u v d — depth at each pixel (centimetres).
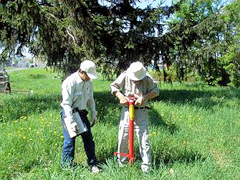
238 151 599
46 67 1167
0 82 1905
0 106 1036
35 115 833
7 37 993
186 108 984
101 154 555
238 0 1639
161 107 995
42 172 472
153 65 1309
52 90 2155
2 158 506
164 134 671
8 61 1054
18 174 481
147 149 481
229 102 1177
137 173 462
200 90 1698
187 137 678
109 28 1184
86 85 489
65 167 480
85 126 486
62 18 995
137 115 485
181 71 1405
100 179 445
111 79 1348
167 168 483
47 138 603
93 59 1002
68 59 1036
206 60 1395
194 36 1284
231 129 756
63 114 486
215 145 645
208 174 462
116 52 1220
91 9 1181
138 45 1242
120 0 1223
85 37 1006
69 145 486
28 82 3017
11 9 884
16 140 584
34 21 902
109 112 898
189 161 512
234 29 1989
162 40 1231
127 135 494
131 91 487
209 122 820
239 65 2203
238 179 470
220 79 2206
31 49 1098
